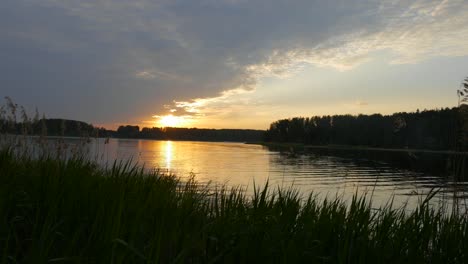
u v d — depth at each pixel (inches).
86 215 126.4
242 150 4480.8
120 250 98.6
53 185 148.7
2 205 121.4
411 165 1980.8
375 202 566.6
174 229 116.6
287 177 1185.4
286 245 121.4
